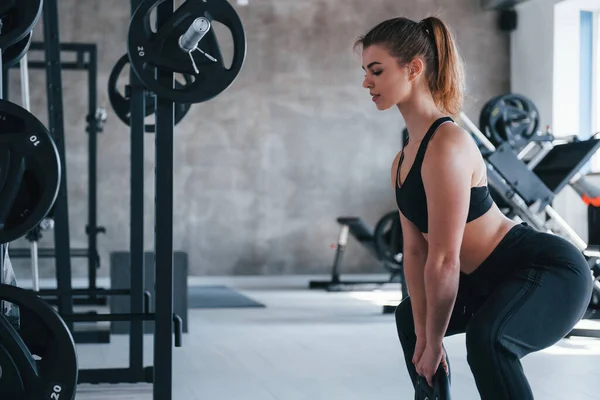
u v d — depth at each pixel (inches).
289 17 433.4
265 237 432.5
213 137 426.9
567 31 414.3
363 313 308.5
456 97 86.8
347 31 438.6
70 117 408.2
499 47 446.9
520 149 278.7
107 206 411.2
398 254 346.6
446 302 81.4
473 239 86.3
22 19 100.3
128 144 413.4
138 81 173.5
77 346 230.8
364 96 440.8
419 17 441.7
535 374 189.0
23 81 173.6
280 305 336.2
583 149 271.7
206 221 426.6
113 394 165.5
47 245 403.2
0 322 92.7
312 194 437.1
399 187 88.6
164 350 122.0
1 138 95.1
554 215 272.7
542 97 423.2
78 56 305.4
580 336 246.5
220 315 302.5
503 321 80.3
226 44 426.9
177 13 115.7
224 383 178.1
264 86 431.8
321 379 183.0
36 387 93.4
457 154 81.7
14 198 96.8
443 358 89.3
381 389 171.8
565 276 82.6
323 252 438.0
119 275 250.4
